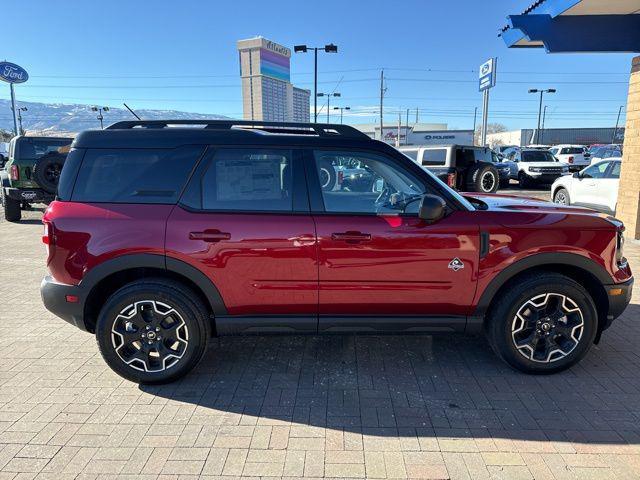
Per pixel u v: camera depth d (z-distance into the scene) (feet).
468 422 9.84
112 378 11.71
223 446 9.07
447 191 11.36
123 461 8.64
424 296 11.22
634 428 9.61
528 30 29.17
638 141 26.68
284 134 11.54
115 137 11.29
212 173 11.12
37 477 8.24
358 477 8.25
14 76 136.87
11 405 10.48
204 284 10.96
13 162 35.86
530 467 8.48
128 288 10.98
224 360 12.69
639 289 18.22
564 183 40.37
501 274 11.14
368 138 11.57
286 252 10.86
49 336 14.35
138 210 10.91
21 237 31.17
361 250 10.89
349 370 12.12
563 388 11.16
